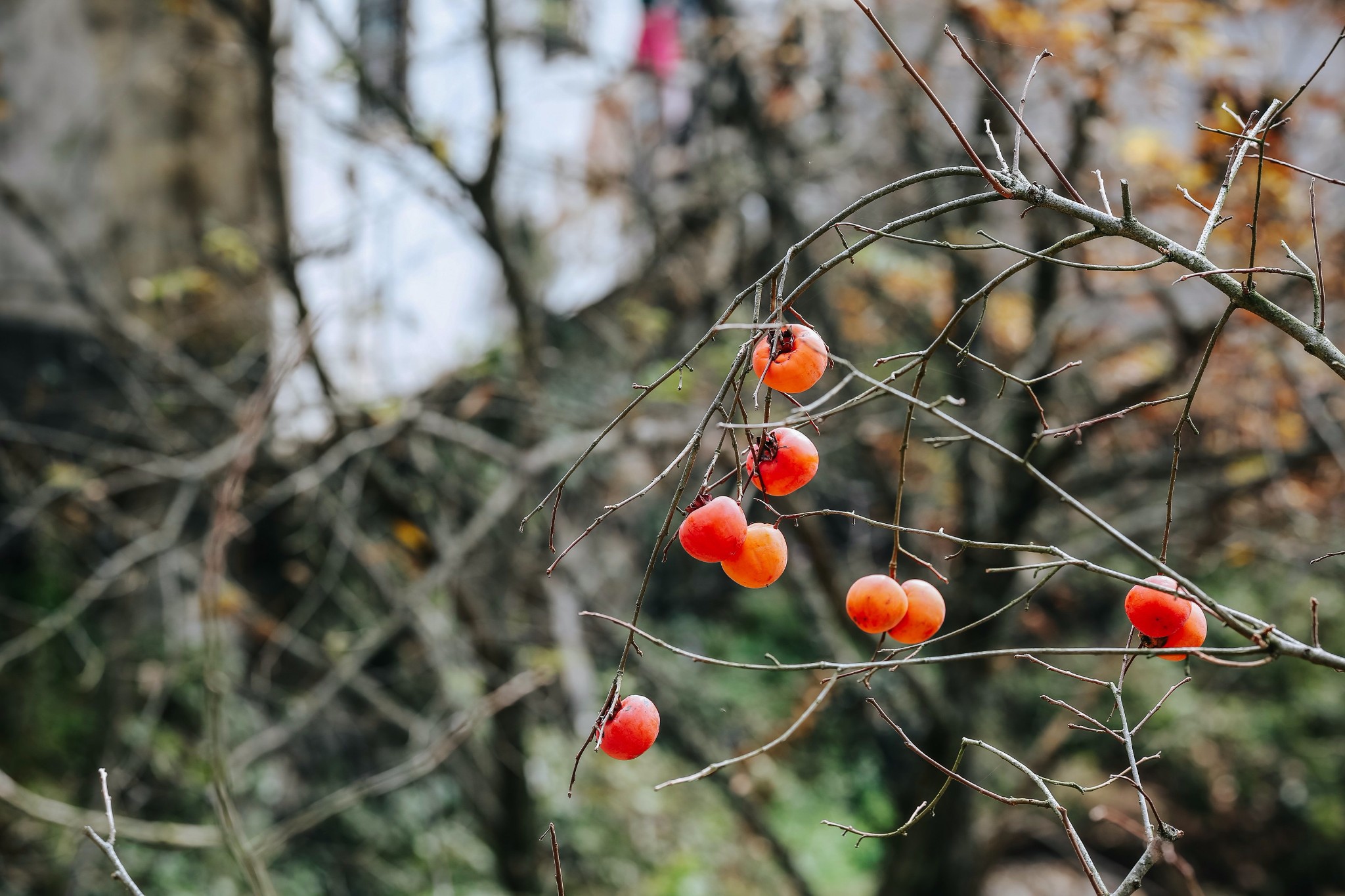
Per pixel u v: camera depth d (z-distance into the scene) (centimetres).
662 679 623
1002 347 608
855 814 973
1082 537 616
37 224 510
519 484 474
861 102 625
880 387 134
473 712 386
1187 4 391
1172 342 519
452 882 716
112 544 714
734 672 956
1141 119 487
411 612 477
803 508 468
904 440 139
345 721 702
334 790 727
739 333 585
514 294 485
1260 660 128
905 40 574
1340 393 502
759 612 1035
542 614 641
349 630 745
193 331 622
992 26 419
